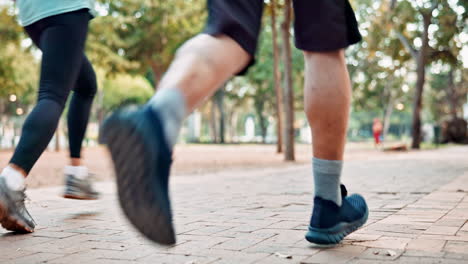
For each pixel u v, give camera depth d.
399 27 24.52
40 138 2.83
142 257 2.21
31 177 9.14
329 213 2.25
